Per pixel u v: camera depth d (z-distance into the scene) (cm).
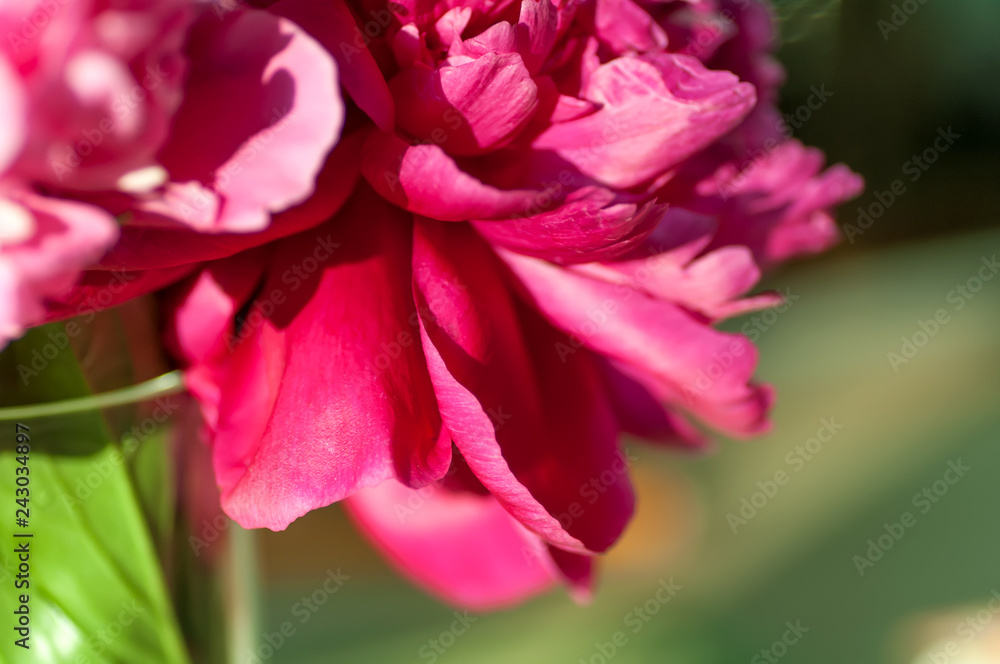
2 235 26
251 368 30
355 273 30
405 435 29
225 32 27
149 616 32
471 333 29
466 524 39
